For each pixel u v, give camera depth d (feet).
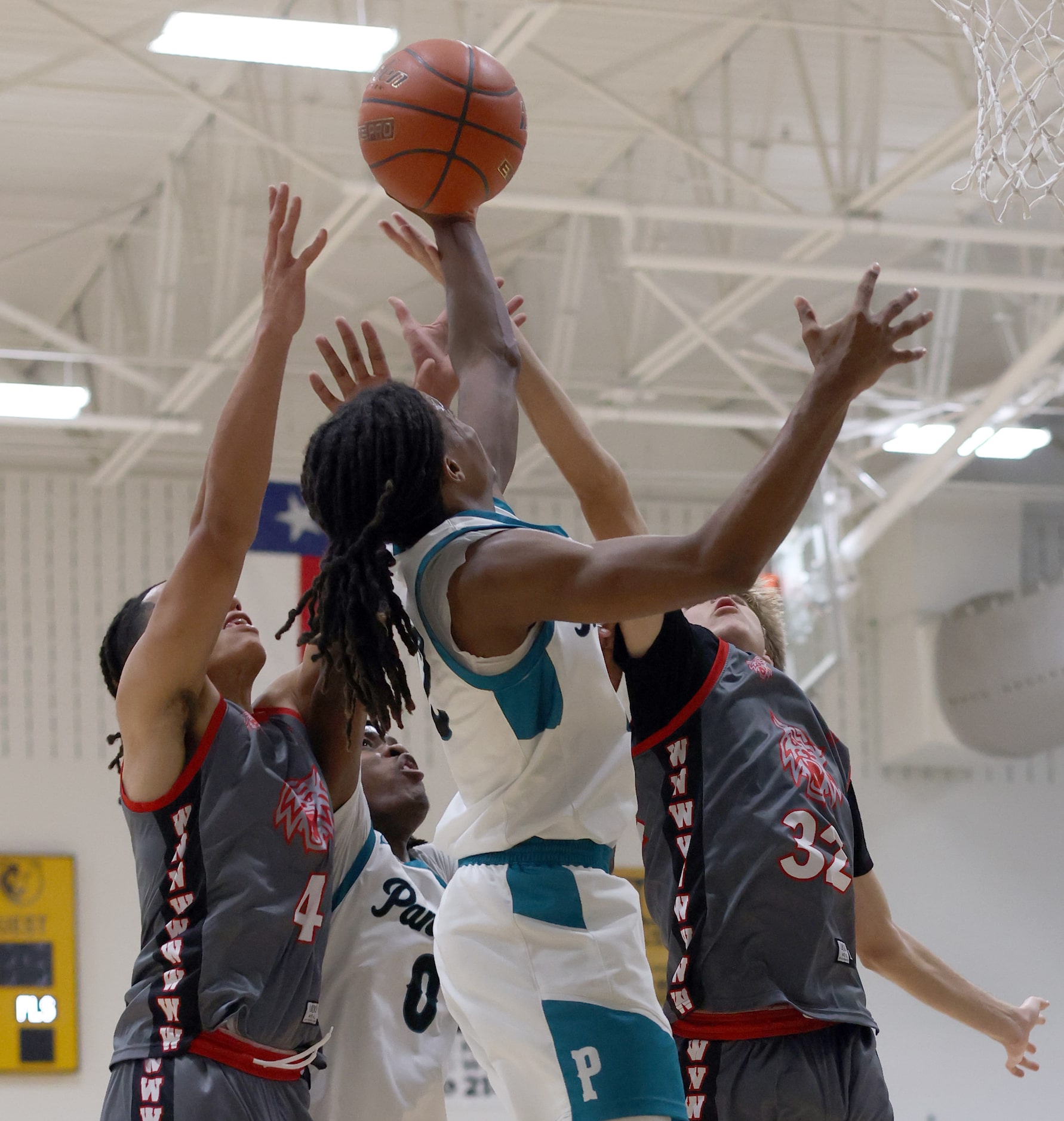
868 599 69.26
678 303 52.47
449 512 11.30
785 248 55.77
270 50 34.14
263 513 54.70
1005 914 67.62
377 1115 15.58
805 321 9.64
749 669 14.38
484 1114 57.72
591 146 50.08
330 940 16.26
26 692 61.11
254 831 13.41
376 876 16.71
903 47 43.96
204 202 51.85
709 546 9.33
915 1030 64.54
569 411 13.87
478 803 11.28
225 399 64.49
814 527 56.65
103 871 59.98
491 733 11.01
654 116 48.29
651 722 14.02
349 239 54.49
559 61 39.65
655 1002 11.15
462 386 12.88
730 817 13.65
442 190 14.02
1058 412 64.69
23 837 59.62
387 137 14.07
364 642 10.73
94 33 37.17
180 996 12.87
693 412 58.49
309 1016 13.55
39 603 62.03
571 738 11.07
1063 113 20.77
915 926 66.74
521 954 10.90
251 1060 12.98
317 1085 15.72
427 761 62.08
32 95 45.80
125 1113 12.71
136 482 63.72
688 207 41.88
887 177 41.57
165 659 13.07
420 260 14.71
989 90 21.80
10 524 62.39
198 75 44.75
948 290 54.19
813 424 9.31
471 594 10.44
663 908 13.92
